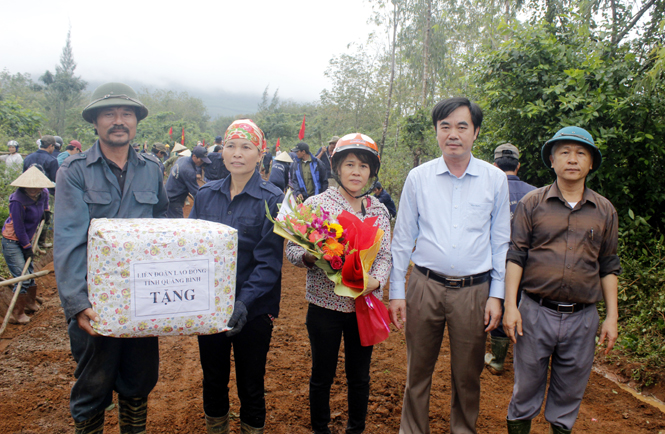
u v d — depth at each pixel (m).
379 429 2.93
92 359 2.12
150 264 1.88
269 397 3.31
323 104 25.91
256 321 2.43
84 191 2.20
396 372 3.76
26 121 14.95
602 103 4.75
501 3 11.36
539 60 5.21
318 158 8.91
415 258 2.63
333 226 2.27
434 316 2.53
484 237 2.50
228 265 2.04
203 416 3.06
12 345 4.20
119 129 2.25
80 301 1.92
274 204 2.52
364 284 2.18
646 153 4.90
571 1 6.88
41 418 3.01
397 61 15.97
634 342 3.98
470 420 2.59
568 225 2.36
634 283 4.57
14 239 4.92
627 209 5.08
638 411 3.26
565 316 2.38
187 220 2.20
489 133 5.89
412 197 2.62
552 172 5.31
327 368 2.57
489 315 2.47
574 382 2.42
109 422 2.96
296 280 6.68
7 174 8.77
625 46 5.51
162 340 4.39
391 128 13.52
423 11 13.81
